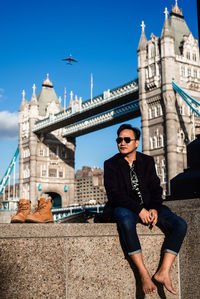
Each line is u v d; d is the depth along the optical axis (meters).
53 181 99.56
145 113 65.56
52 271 3.99
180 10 71.50
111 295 4.32
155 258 4.68
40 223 4.16
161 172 61.50
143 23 68.56
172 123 60.34
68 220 85.31
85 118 82.62
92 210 77.62
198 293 4.64
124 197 4.51
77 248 4.17
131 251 4.26
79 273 4.14
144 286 4.18
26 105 102.81
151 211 4.53
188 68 65.50
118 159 4.84
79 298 4.11
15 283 3.78
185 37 66.12
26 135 100.50
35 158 97.38
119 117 73.31
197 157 6.03
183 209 5.00
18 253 3.84
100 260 4.30
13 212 86.19
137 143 4.95
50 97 106.19
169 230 4.68
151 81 63.88
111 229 4.43
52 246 4.03
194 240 4.79
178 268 4.94
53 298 3.96
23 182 99.75
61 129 102.94
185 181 5.89
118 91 70.31
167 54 62.12
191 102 64.00
